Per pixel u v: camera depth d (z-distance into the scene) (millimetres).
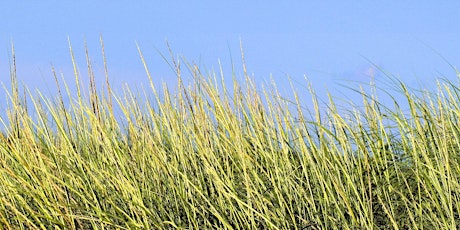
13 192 3814
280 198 3783
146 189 3967
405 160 4066
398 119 4016
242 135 4336
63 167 4047
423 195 3895
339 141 4031
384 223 3789
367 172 3920
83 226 3873
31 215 3777
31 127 4293
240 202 3656
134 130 4316
